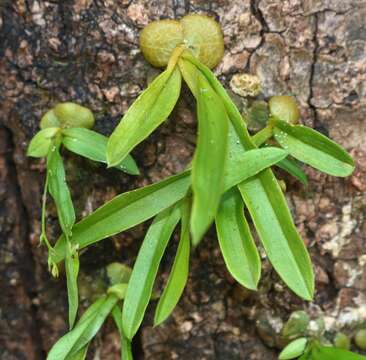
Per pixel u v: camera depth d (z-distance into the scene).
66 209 0.28
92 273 0.31
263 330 0.31
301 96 0.29
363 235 0.30
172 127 0.29
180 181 0.28
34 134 0.30
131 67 0.29
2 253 0.31
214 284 0.31
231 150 0.27
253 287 0.27
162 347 0.31
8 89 0.29
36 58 0.29
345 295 0.31
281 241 0.27
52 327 0.32
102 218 0.28
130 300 0.28
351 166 0.28
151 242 0.28
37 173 0.30
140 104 0.27
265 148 0.27
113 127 0.29
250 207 0.27
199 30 0.28
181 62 0.28
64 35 0.29
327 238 0.30
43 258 0.31
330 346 0.30
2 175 0.31
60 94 0.29
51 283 0.32
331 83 0.29
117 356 0.32
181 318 0.31
